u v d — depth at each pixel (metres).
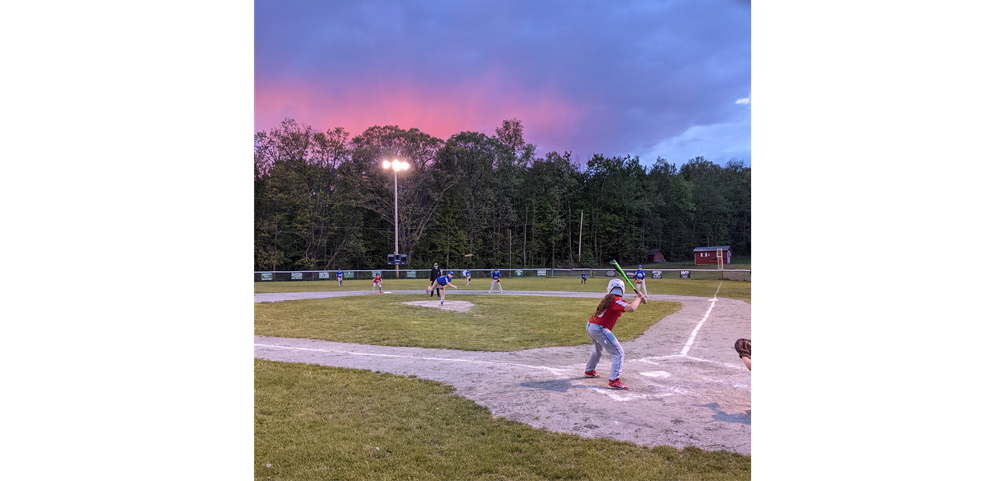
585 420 5.39
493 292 27.12
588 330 6.84
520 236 63.69
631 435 4.94
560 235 62.56
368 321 14.13
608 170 69.00
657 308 17.77
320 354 9.38
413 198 54.59
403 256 39.91
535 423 5.34
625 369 7.89
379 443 4.85
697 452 4.50
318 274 41.50
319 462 4.43
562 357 9.09
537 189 63.38
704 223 79.00
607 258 69.56
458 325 13.28
